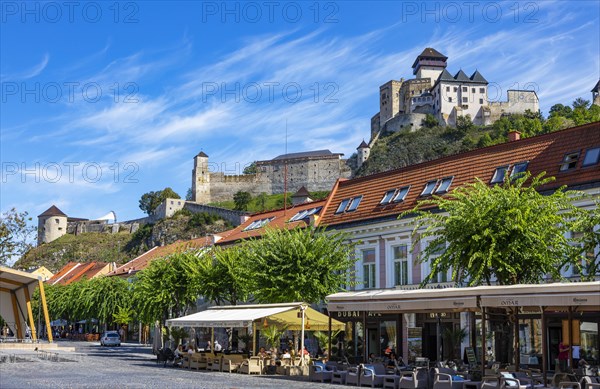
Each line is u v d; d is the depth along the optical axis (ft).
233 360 122.93
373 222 138.00
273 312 108.78
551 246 89.45
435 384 80.53
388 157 655.76
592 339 95.30
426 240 126.62
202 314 125.90
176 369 125.08
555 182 108.68
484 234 85.76
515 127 619.67
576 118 600.39
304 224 158.10
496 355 105.60
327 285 128.57
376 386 90.02
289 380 99.91
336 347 138.21
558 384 72.38
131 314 271.90
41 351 174.09
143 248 621.31
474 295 77.61
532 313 103.24
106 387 77.30
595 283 68.03
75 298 295.48
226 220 596.70
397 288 131.75
